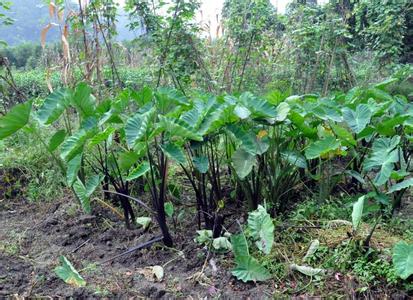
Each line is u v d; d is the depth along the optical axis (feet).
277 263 9.53
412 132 11.83
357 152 12.88
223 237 10.25
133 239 11.25
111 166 11.91
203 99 12.08
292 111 10.68
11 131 10.65
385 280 8.59
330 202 12.18
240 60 20.85
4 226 12.50
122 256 10.38
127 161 10.18
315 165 13.30
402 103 12.94
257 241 9.41
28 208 13.80
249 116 10.58
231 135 10.25
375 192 11.15
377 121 12.84
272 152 11.34
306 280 8.99
